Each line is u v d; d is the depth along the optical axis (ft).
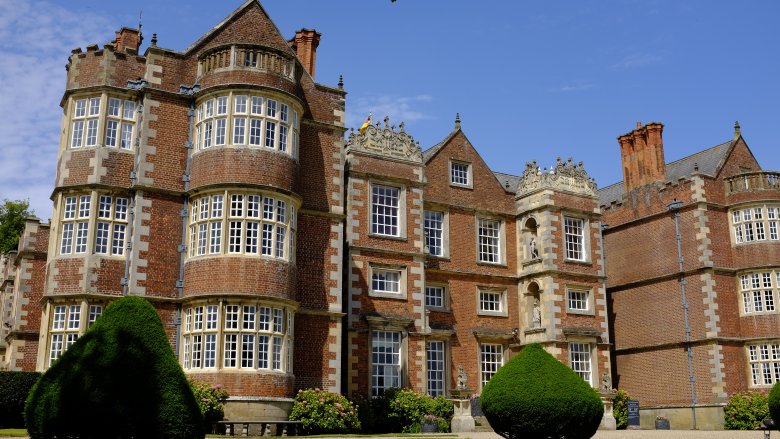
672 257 130.93
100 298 84.74
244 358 84.17
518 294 127.44
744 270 125.70
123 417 52.75
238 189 87.86
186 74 94.17
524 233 128.47
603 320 126.52
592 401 66.59
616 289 141.49
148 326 57.00
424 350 110.42
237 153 88.89
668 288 130.82
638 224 139.03
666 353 129.29
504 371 69.15
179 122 92.63
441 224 122.72
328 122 100.99
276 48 93.81
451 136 127.44
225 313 84.89
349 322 104.58
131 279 85.87
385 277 111.14
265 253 87.97
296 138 94.99
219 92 91.09
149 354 55.67
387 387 106.63
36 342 110.63
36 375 84.38
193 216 90.02
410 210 114.73
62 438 52.54
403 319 108.58
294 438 77.25
